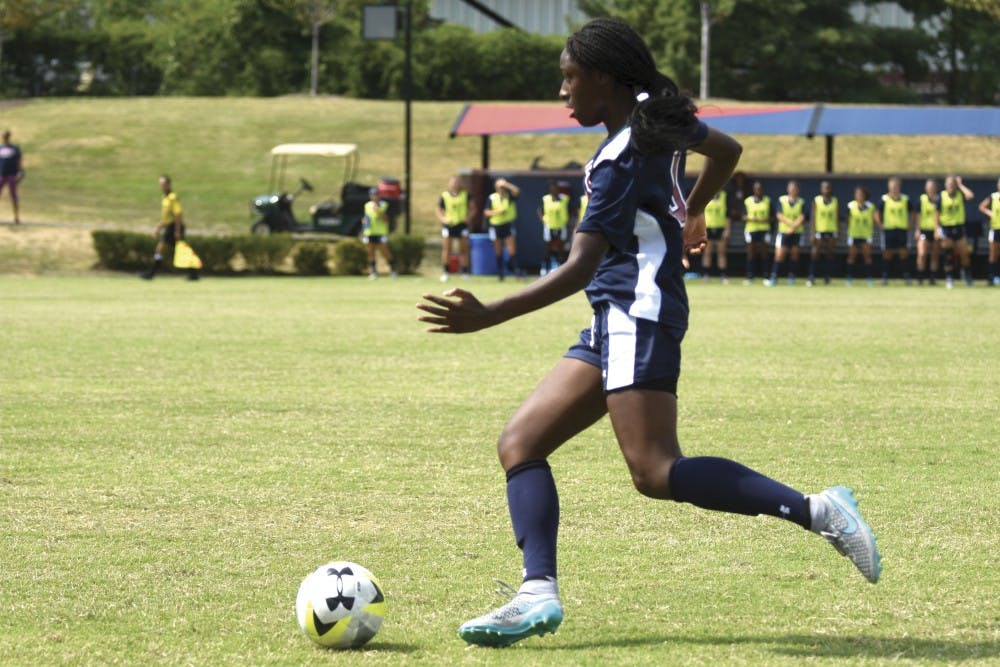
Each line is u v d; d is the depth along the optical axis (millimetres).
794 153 138500
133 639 13961
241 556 17719
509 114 100938
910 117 95812
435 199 131000
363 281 88188
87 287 79625
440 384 35469
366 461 24734
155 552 17922
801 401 32562
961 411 31016
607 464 24594
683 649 13523
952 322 56094
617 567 17141
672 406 13352
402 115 161625
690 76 176500
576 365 13797
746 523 19734
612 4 189000
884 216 87875
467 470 23875
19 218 113875
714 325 54469
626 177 13180
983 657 13219
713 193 14320
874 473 23594
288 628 14383
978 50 187125
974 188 93188
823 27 184250
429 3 199250
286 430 28188
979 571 16938
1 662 13156
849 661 13055
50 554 17781
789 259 89688
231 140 149750
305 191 133000
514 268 89375
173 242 86875
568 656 13305
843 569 17031
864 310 63156
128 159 141625
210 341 47062
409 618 14812
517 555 17828
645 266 13320
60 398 32812
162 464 24406
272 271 96812
